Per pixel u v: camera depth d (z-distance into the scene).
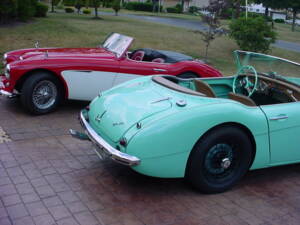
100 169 4.24
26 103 5.84
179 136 3.44
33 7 21.55
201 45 18.14
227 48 18.23
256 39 16.45
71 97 6.21
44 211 3.34
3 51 11.48
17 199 3.51
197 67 6.77
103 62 6.16
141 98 3.94
